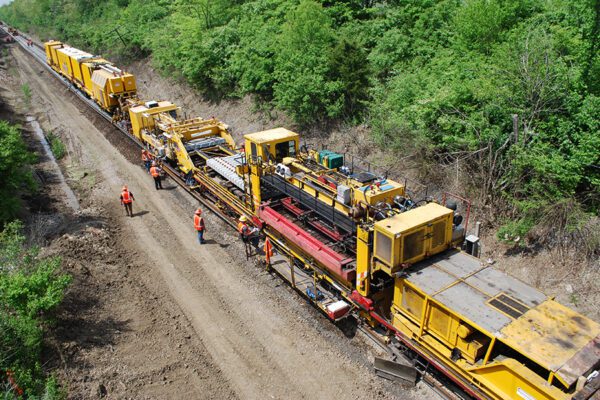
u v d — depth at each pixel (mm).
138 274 15125
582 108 13375
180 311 13312
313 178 13969
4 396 8938
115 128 29922
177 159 21984
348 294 12141
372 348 11836
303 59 22859
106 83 28766
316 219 14227
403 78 19578
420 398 10352
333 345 11992
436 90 17094
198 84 31031
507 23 18406
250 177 16031
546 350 7910
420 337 10133
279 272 14391
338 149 21594
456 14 21125
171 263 15773
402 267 10242
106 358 11164
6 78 47125
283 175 14555
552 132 14070
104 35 49188
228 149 21609
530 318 8648
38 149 27578
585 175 13461
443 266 10516
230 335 12375
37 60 54156
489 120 15383
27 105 37500
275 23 28328
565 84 13617
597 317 11812
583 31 15422
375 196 11656
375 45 24359
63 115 34156
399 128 17922
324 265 12820
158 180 21609
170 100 35062
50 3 74875
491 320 8688
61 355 10781
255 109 27125
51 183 22625
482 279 9961
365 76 21625
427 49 21312
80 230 17266
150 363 11250
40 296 11570
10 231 15938
